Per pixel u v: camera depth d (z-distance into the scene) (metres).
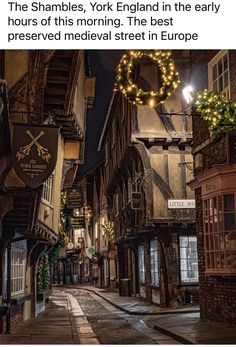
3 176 9.95
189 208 18.41
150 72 18.92
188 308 17.94
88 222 46.94
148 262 21.50
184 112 17.36
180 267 19.06
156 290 20.27
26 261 15.52
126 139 20.62
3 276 11.84
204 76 13.73
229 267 11.43
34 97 11.07
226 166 11.55
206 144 13.12
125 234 23.05
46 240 15.88
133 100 11.56
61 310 19.88
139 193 19.73
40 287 18.48
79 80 16.39
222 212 11.70
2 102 8.16
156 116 19.53
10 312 12.41
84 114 18.98
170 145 19.58
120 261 29.17
